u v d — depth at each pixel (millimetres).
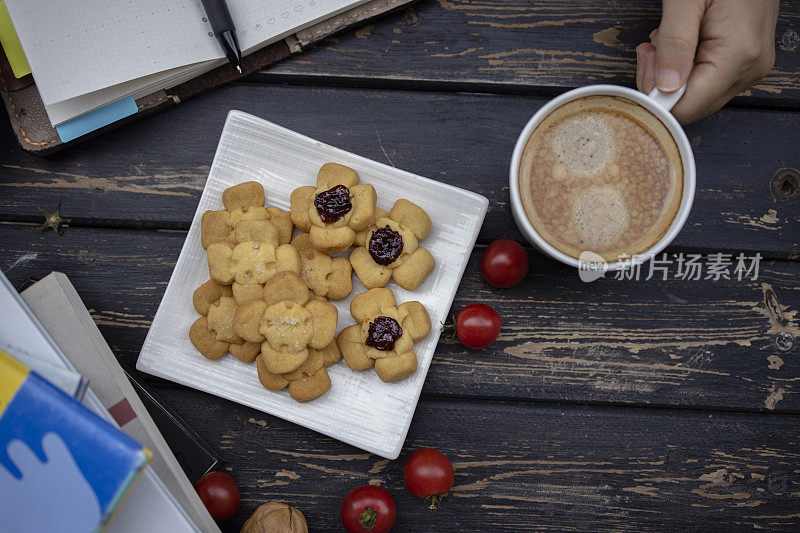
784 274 630
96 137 628
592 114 565
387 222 591
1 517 488
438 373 628
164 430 609
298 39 616
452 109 630
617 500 631
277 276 581
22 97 613
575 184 566
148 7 595
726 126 629
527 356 629
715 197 629
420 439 629
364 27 628
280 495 626
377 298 591
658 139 561
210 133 630
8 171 628
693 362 630
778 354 630
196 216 610
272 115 630
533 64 629
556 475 631
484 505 630
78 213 630
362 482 626
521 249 601
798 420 630
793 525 629
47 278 571
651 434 631
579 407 632
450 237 607
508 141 629
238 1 602
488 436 629
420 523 630
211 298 599
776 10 577
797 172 626
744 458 630
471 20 628
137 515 510
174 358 605
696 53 579
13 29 603
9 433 487
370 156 630
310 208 586
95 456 482
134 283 630
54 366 507
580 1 628
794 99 625
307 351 582
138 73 591
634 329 630
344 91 630
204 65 605
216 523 616
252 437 625
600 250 565
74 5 590
